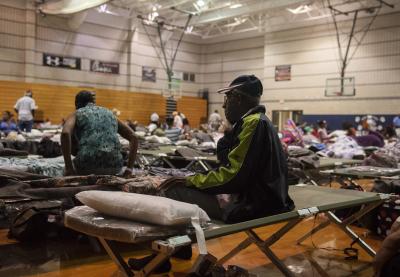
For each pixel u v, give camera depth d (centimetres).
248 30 1867
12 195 315
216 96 2027
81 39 1627
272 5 1500
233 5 1548
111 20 1702
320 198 258
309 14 1631
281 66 1748
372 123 1385
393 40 1427
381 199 274
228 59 1981
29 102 1103
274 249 330
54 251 302
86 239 320
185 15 1716
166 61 1825
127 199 170
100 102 1638
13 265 271
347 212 398
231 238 357
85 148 340
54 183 321
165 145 773
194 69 2056
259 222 189
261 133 197
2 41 1438
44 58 1531
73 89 1559
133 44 1758
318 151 716
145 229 157
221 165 212
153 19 1709
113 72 1725
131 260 248
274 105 1778
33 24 1487
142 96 1766
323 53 1616
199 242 160
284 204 203
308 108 1667
